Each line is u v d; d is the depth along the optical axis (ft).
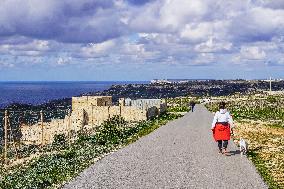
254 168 58.85
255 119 184.14
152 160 65.77
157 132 116.47
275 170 58.59
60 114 160.45
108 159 67.00
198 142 91.09
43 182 50.52
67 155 72.95
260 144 89.61
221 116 70.85
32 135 115.14
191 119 179.93
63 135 108.68
